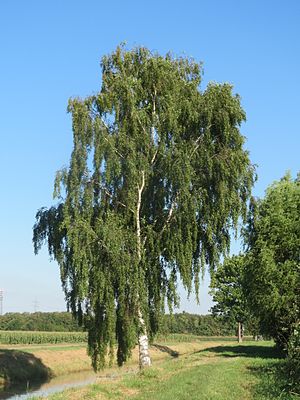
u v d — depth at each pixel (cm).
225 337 10400
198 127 2866
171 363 3177
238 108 2850
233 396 1688
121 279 2567
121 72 2945
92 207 2648
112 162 2573
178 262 2723
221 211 2719
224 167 2719
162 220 2869
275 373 2200
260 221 3130
